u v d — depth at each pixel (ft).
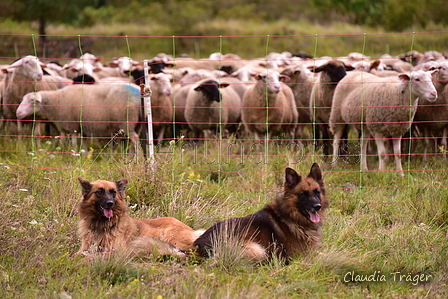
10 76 52.19
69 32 132.57
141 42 126.41
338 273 21.75
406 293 20.36
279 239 23.31
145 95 32.68
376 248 24.90
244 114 51.75
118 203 23.88
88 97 46.52
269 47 120.06
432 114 44.70
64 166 36.22
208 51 121.49
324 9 148.46
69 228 26.03
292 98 53.52
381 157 40.83
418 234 26.89
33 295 19.31
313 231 23.89
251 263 22.30
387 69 62.49
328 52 115.55
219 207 30.17
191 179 32.73
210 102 52.70
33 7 118.11
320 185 24.20
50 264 21.63
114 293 19.43
